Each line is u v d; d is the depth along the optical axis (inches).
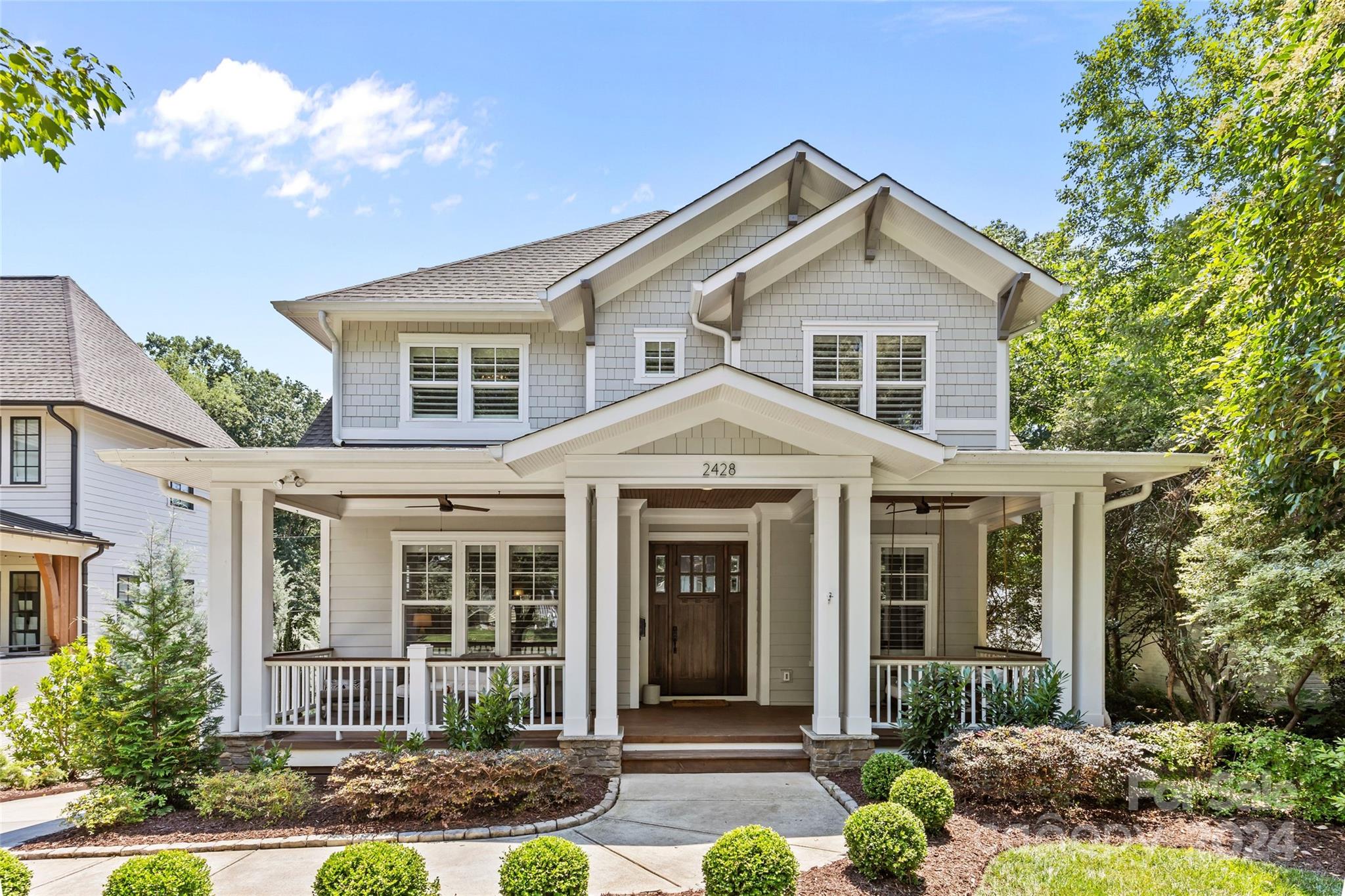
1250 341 325.7
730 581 508.1
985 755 290.5
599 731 347.9
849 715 358.3
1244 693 380.5
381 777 290.8
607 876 238.8
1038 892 217.0
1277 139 313.1
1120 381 633.6
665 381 443.5
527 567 505.7
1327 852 248.5
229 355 1683.1
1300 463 312.8
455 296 457.1
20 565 698.2
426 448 378.3
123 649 315.6
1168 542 435.2
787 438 358.9
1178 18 749.3
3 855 198.8
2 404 623.2
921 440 340.8
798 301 435.8
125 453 344.5
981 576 517.3
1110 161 795.4
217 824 290.0
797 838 272.7
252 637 365.1
